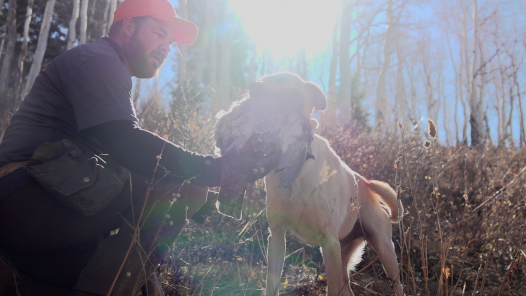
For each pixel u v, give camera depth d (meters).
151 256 2.02
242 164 2.09
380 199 3.52
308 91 2.79
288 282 3.45
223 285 3.04
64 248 1.98
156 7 2.30
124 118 1.93
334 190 2.93
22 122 2.03
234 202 2.11
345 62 17.44
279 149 2.23
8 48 10.16
